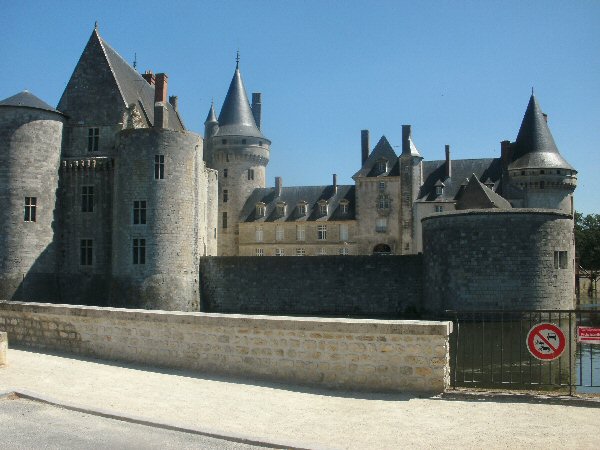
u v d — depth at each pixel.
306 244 64.19
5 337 13.05
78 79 39.28
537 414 9.38
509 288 32.03
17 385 11.21
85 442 7.90
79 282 37.50
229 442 8.02
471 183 40.03
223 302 41.22
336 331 11.25
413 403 10.09
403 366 10.80
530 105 50.88
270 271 40.81
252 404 10.10
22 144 35.53
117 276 35.84
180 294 35.81
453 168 60.72
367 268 39.50
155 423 8.74
